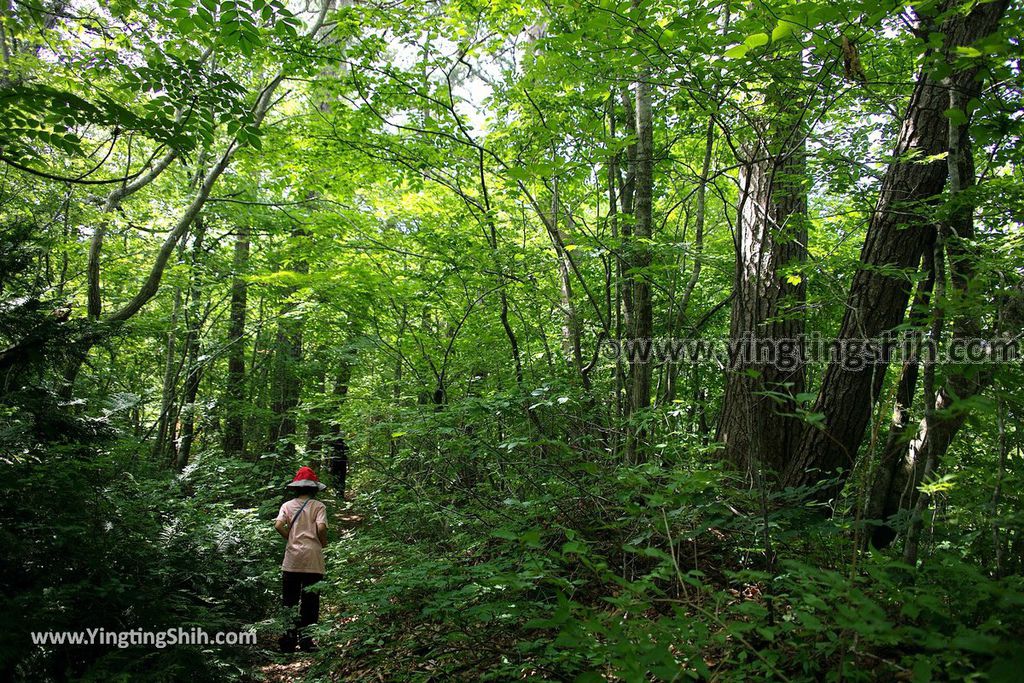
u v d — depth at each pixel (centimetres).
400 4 768
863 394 496
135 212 1105
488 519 538
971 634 179
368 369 1424
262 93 887
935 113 472
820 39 388
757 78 477
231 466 897
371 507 719
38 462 424
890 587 210
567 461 534
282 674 495
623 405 711
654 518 346
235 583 556
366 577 553
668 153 852
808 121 552
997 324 319
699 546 437
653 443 605
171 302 1312
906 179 480
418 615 445
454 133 805
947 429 350
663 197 1107
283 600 573
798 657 255
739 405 557
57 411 462
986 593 203
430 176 871
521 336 963
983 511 297
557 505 484
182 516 570
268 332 1465
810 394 253
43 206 793
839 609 191
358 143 851
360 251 980
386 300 1027
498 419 645
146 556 462
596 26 412
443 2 775
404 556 552
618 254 644
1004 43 309
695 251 661
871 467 283
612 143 647
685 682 267
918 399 489
